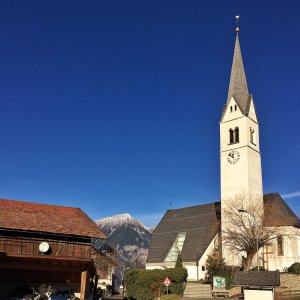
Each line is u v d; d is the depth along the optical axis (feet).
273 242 202.28
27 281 138.51
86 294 139.44
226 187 219.82
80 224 148.97
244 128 220.64
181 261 206.80
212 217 242.37
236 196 212.84
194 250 226.79
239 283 119.65
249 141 220.84
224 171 223.10
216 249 212.84
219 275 184.85
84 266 139.54
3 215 138.41
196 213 257.14
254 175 218.59
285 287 155.53
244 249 188.24
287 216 210.79
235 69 239.09
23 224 135.95
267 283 115.03
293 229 202.49
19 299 116.57
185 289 168.66
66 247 141.08
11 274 137.39
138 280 166.40
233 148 222.28
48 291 138.72
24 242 135.33
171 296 153.99
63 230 140.56
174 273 164.86
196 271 216.74
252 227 187.01
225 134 228.63
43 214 148.25
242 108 225.35
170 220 270.05
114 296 213.87
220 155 227.40
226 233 208.33
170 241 249.55
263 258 195.62
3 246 132.26
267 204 211.41
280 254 201.16
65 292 120.78
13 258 129.08
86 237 143.74
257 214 198.80
